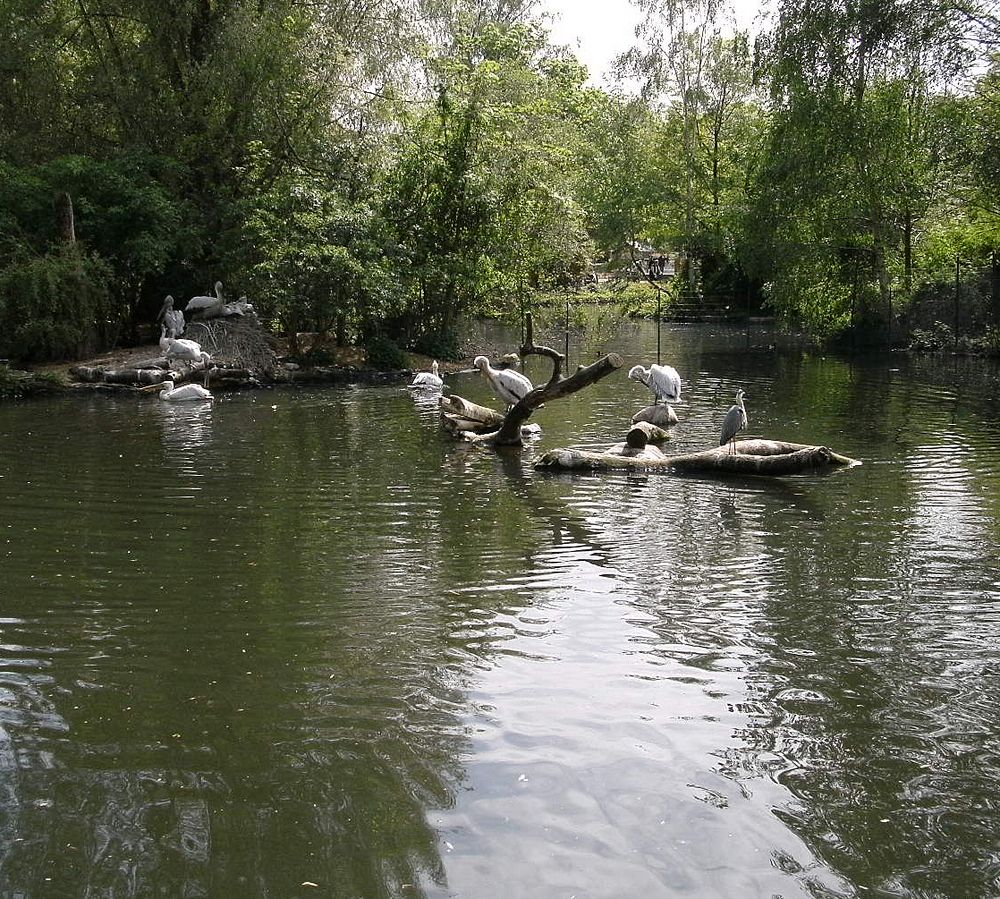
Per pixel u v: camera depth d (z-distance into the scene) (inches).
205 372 892.6
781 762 214.7
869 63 1138.0
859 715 236.8
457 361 1112.8
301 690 251.1
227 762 214.8
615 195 1998.0
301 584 335.9
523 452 583.5
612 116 2036.2
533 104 1218.6
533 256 1219.2
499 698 245.9
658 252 2615.7
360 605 314.7
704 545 384.2
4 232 987.3
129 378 866.8
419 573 348.8
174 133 1122.0
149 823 191.3
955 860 179.8
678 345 1305.4
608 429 657.0
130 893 169.8
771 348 1259.8
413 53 1172.5
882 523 412.5
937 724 232.2
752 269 1294.3
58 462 546.3
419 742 223.5
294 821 192.1
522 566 357.4
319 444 608.4
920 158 1160.2
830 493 468.1
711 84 1913.1
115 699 246.5
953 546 378.3
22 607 312.5
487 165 1111.6
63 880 173.5
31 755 217.9
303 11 1155.3
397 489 483.5
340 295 1000.2
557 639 285.7
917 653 274.2
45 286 921.5
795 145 1180.5
